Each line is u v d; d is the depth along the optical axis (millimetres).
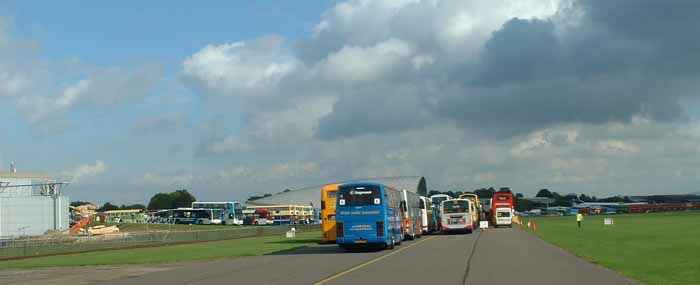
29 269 30297
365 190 36062
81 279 23344
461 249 35688
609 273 21359
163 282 20750
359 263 26594
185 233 61000
